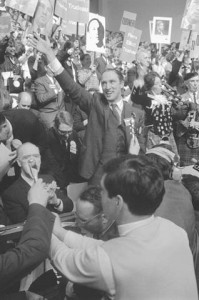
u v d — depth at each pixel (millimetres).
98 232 2045
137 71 6082
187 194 2232
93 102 3543
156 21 6723
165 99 4840
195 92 5789
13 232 1946
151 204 1580
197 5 5977
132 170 1568
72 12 4273
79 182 3846
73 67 5605
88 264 1539
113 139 3494
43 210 1653
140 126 3662
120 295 1523
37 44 3451
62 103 5059
